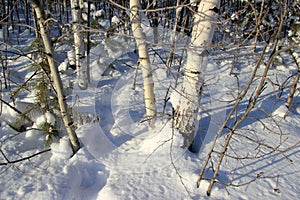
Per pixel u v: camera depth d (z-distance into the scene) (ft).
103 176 9.13
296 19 17.19
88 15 15.98
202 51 8.58
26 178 8.52
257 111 13.39
